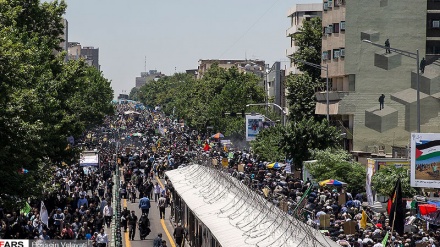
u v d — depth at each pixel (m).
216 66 181.50
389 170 51.22
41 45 52.47
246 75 157.62
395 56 82.75
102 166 85.62
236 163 81.44
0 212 40.59
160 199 61.06
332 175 58.31
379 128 83.06
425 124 82.25
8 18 41.53
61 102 52.22
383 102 83.06
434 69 82.00
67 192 55.78
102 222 47.34
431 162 49.22
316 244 23.81
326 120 70.62
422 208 41.06
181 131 176.62
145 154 97.75
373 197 51.62
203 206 40.50
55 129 46.06
